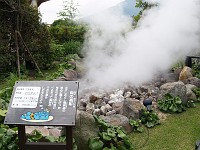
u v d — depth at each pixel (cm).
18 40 914
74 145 380
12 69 907
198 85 629
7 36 904
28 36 930
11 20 896
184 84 601
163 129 475
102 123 408
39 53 953
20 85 362
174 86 548
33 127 440
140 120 482
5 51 897
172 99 539
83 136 391
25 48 918
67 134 339
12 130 396
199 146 388
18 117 337
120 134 407
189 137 449
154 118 491
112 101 557
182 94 548
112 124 445
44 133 419
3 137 384
